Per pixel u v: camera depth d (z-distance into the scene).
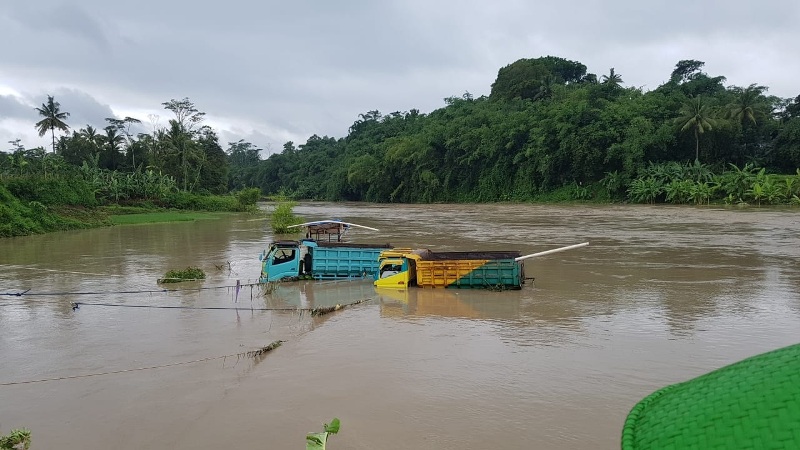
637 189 62.72
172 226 45.12
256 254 26.11
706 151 64.56
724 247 24.05
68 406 8.66
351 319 13.43
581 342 10.93
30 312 14.80
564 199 71.62
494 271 16.56
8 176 47.97
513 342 11.11
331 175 120.38
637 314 12.93
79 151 83.69
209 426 7.78
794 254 21.56
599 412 7.78
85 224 42.78
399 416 7.85
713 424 1.60
